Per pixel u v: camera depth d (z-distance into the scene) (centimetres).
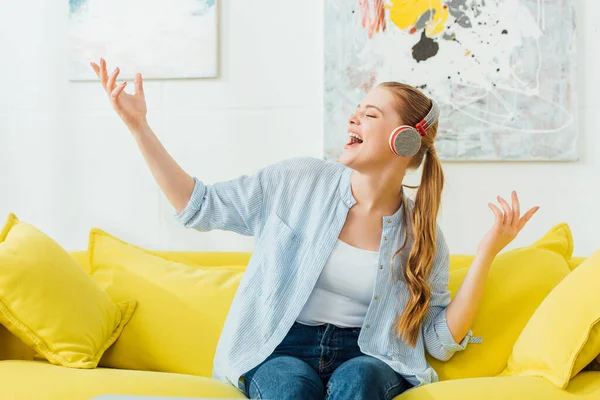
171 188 164
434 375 164
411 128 160
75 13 230
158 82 229
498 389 139
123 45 229
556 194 220
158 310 182
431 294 171
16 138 233
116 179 230
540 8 219
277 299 161
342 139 221
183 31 227
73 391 138
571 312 148
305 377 139
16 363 152
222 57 228
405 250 170
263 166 227
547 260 185
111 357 177
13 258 162
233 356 157
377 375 141
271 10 227
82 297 168
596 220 219
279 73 227
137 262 192
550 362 144
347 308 163
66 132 232
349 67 222
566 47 219
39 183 232
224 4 229
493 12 220
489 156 220
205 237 228
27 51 233
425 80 221
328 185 172
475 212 221
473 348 172
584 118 220
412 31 221
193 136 229
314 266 162
